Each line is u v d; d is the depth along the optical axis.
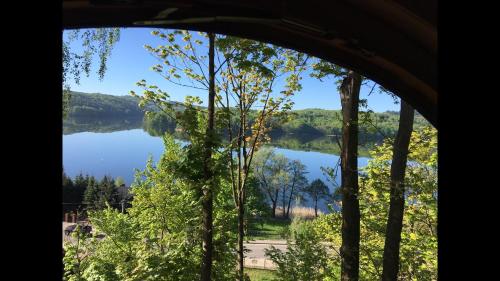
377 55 2.48
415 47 2.40
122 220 10.58
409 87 2.71
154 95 8.45
